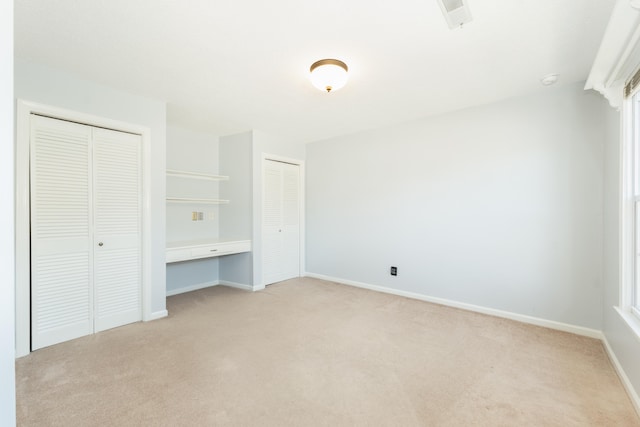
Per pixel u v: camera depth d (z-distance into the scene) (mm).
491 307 3096
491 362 2154
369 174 4066
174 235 3973
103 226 2666
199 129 4070
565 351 2309
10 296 597
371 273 4082
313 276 4777
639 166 1889
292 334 2637
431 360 2186
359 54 2117
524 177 2879
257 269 4129
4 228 585
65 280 2459
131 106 2797
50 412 1614
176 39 1952
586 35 1891
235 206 4277
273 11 1673
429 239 3525
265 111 3328
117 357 2213
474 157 3176
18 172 2211
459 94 2842
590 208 2568
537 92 2789
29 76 2246
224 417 1591
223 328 2768
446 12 1673
